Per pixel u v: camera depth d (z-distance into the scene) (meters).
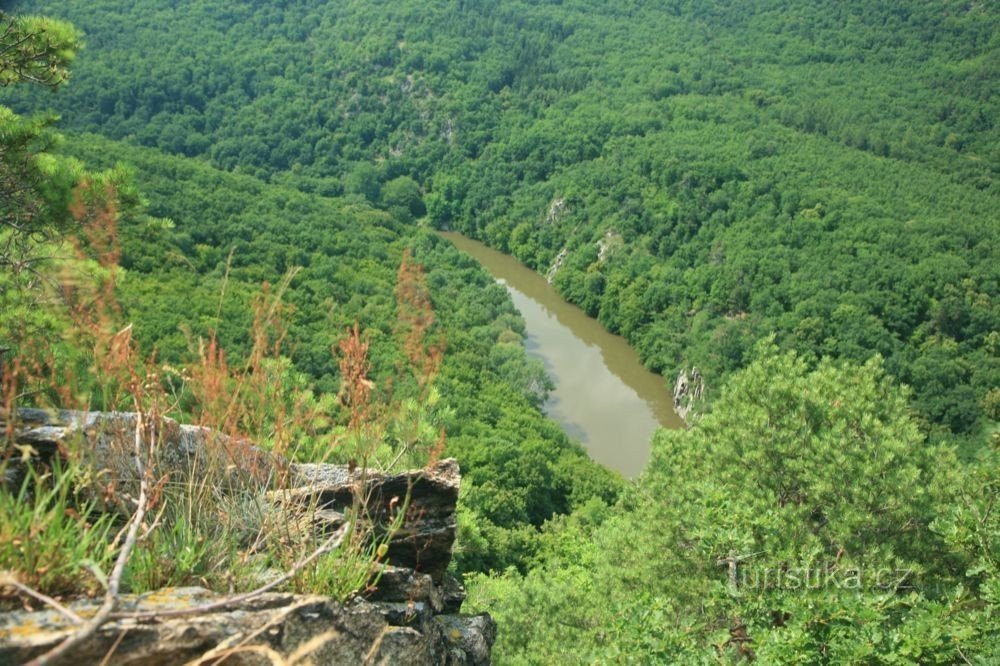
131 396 4.29
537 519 35.25
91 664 3.05
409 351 4.25
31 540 3.30
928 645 7.34
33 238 7.72
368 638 4.21
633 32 138.88
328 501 5.31
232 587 3.94
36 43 9.26
